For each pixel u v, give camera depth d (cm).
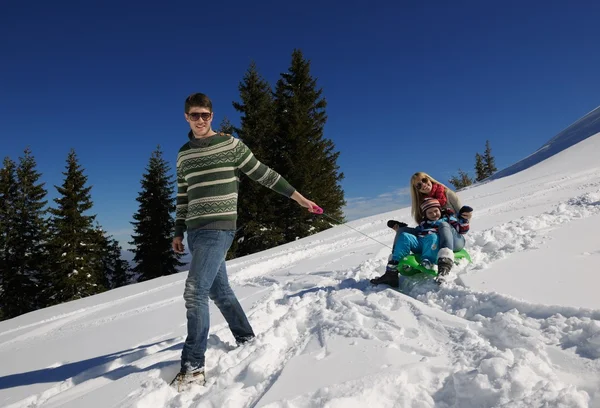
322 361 208
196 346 221
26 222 2464
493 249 401
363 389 167
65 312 736
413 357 198
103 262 2623
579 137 2175
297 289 461
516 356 179
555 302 226
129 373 248
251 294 496
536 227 456
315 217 2339
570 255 319
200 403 188
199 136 251
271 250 1084
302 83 2570
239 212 2214
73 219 2347
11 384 294
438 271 325
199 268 230
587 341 178
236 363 238
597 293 232
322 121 2581
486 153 5725
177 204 279
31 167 2534
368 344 222
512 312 228
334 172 2647
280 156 2362
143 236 2653
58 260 2269
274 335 266
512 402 142
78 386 238
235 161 248
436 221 361
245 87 2391
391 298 308
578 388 151
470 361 184
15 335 589
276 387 187
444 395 162
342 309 303
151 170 2694
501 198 1031
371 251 623
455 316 252
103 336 414
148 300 639
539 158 2312
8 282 2300
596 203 544
